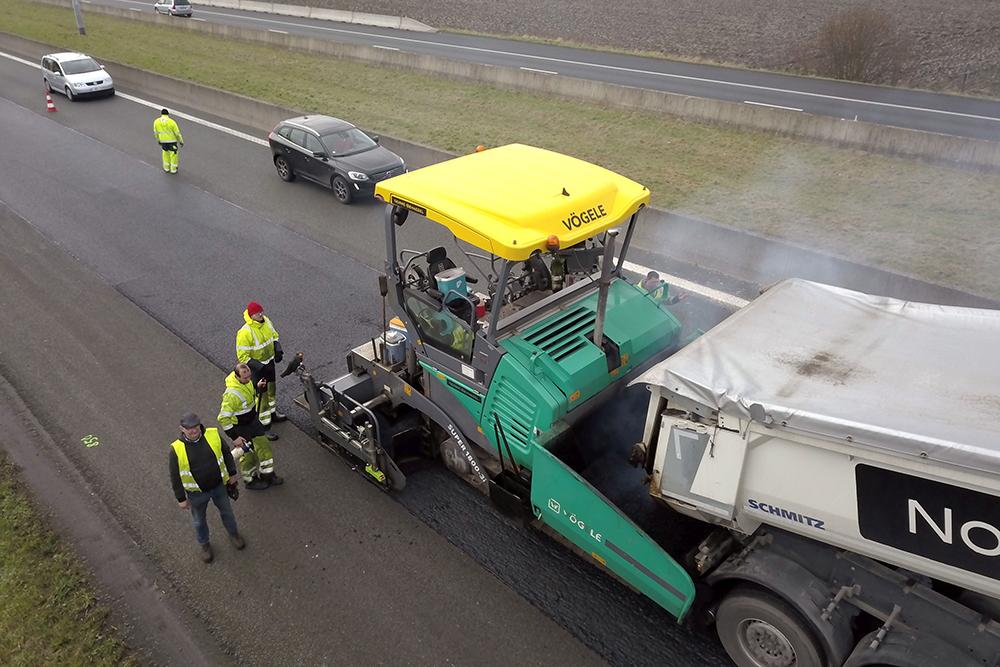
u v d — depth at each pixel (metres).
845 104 19.56
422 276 6.30
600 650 5.25
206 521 6.25
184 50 29.17
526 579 5.86
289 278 10.95
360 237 12.41
